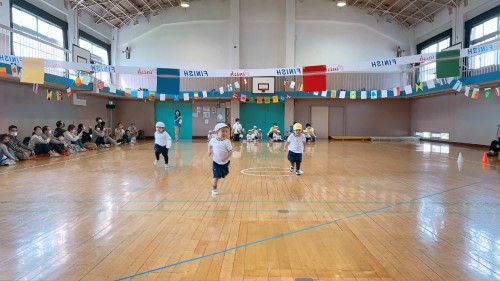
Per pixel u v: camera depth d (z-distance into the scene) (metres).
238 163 9.14
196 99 19.06
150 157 10.41
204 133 19.64
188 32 18.66
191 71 6.63
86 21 15.77
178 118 17.42
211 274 2.68
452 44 15.04
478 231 3.71
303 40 18.66
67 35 14.09
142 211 4.46
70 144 11.59
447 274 2.70
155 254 3.07
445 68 6.17
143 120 19.50
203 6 18.45
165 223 3.97
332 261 2.94
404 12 17.47
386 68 18.69
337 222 4.04
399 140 18.52
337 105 19.91
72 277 2.62
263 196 5.36
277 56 18.70
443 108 16.95
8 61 6.07
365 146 14.85
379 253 3.11
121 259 2.96
